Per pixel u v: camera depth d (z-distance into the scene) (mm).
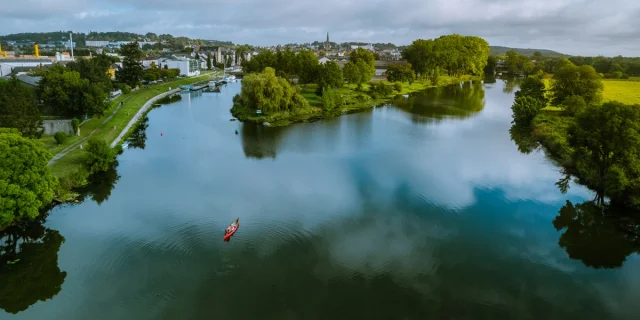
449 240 56500
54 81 102812
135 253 51594
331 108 148250
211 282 46219
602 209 66688
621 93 167250
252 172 80562
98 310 42062
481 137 110938
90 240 54625
